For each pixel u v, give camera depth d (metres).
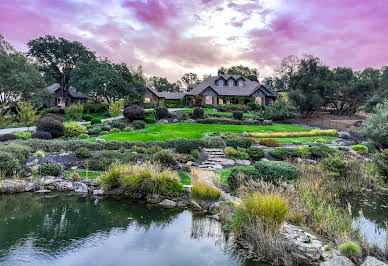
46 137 20.38
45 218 8.73
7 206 9.74
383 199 11.61
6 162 12.29
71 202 10.47
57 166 13.18
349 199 11.52
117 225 8.40
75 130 23.98
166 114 36.47
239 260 6.43
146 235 7.75
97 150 17.67
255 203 7.41
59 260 6.12
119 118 35.66
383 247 6.83
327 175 12.69
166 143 19.72
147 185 10.92
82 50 53.56
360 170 13.53
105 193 11.57
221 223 8.68
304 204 9.02
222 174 13.80
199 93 52.56
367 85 50.34
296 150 17.81
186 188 11.52
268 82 60.69
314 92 51.41
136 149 17.72
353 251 6.14
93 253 6.55
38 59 51.34
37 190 11.71
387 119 22.06
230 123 34.62
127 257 6.42
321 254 6.23
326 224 7.64
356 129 36.66
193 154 16.59
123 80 46.16
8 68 40.56
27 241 7.02
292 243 6.54
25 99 41.72
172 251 6.81
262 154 17.30
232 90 54.56
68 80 55.28
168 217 9.20
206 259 6.43
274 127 33.84
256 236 6.89
